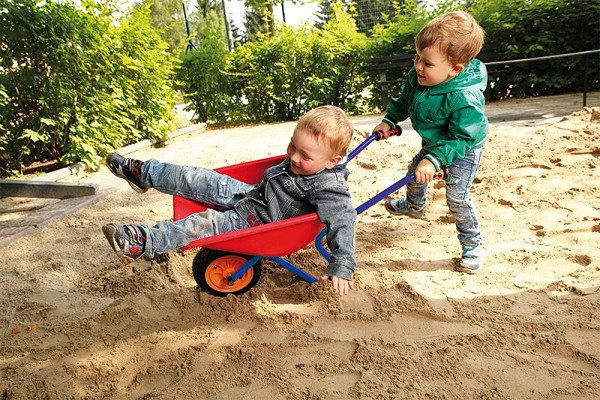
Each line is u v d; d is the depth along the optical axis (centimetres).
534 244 335
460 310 265
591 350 226
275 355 235
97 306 291
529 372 215
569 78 992
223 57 1115
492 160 516
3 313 286
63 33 636
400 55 1043
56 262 351
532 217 376
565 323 245
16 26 595
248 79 1123
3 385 223
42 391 218
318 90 1086
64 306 292
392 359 227
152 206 475
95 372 229
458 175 300
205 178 292
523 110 828
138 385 222
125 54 750
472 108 269
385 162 558
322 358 232
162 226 252
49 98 632
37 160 711
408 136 666
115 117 743
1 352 247
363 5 1579
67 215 456
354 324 259
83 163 648
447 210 411
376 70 1066
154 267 325
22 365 236
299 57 1086
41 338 258
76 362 235
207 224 261
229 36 2044
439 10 1086
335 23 1130
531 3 980
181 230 254
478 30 266
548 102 909
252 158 642
